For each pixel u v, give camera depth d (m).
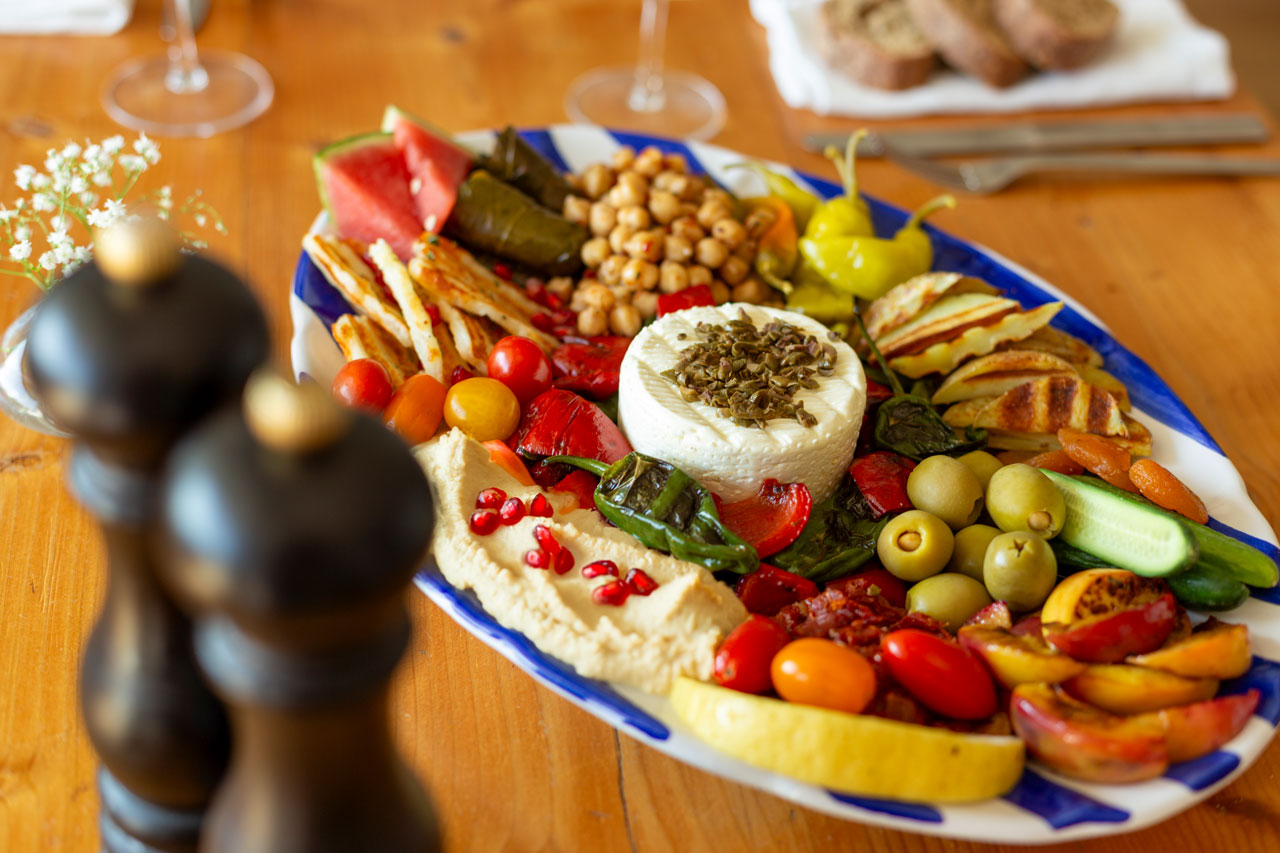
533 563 0.54
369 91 0.84
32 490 0.61
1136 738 0.50
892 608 0.57
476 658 0.56
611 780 0.53
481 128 0.83
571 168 0.76
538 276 0.72
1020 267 0.74
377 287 0.67
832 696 0.51
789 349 0.64
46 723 0.53
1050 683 0.53
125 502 0.41
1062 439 0.62
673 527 0.58
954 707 0.52
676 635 0.53
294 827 0.42
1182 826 0.53
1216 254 0.79
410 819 0.43
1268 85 1.35
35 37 0.85
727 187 0.76
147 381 0.39
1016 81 0.86
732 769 0.50
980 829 0.49
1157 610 0.53
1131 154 0.84
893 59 0.84
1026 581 0.56
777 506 0.61
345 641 0.39
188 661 0.43
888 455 0.63
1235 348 0.74
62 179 0.61
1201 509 0.60
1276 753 0.55
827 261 0.70
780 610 0.57
